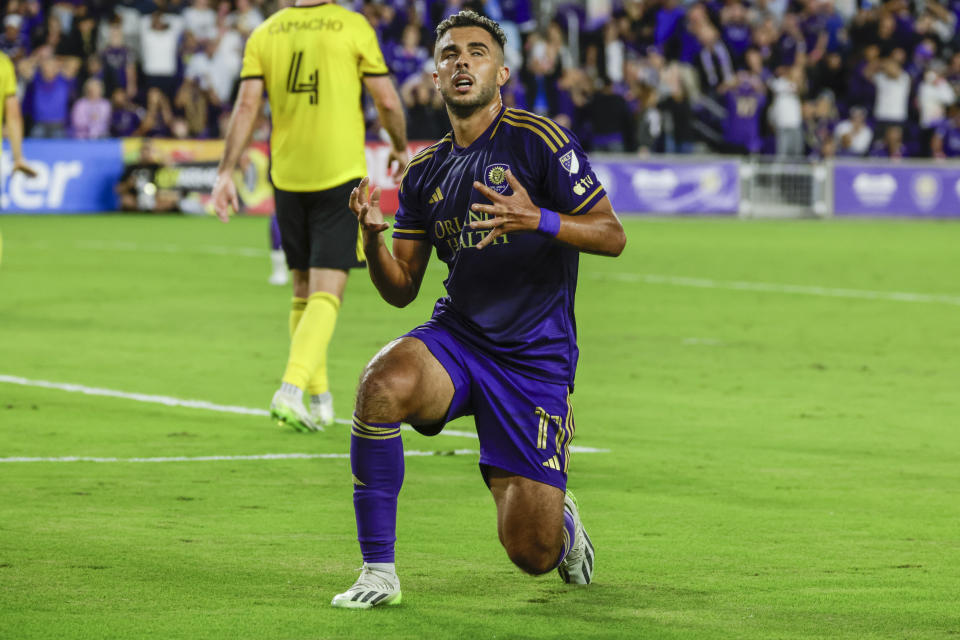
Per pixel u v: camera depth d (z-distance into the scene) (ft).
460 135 49.73
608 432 82.69
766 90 322.75
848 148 335.67
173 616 45.68
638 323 137.39
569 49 328.49
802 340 126.62
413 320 135.03
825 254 222.07
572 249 46.93
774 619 46.19
